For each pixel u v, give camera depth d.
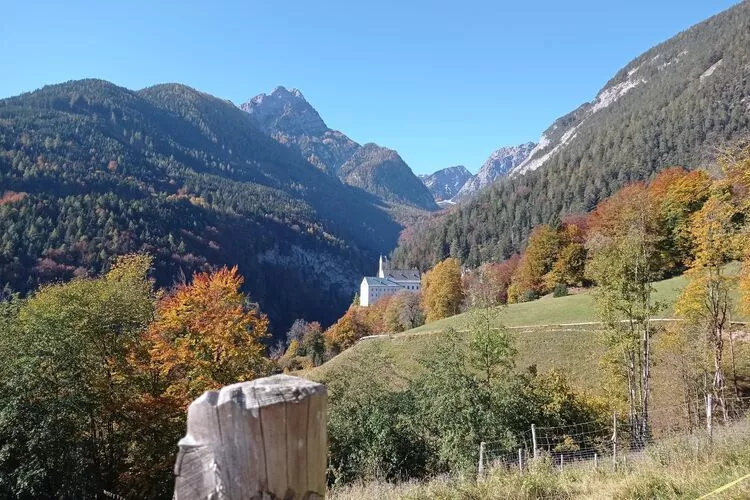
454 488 7.14
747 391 19.36
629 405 18.95
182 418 15.04
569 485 6.52
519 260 70.44
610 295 19.08
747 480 4.69
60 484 12.04
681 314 19.36
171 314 19.06
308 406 0.98
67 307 15.18
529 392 15.25
